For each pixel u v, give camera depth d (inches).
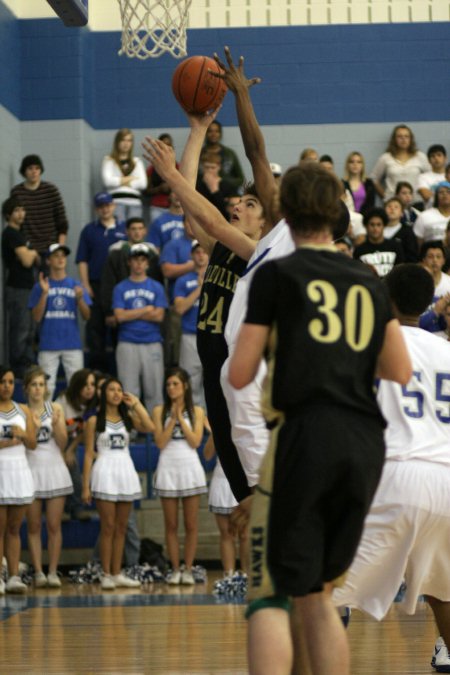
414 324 295.9
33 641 421.1
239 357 205.9
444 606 292.0
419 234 782.5
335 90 940.6
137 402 646.5
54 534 638.5
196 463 641.0
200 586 624.1
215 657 376.5
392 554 274.1
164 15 549.6
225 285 311.3
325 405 203.2
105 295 773.3
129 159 871.7
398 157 894.4
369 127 939.3
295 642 229.6
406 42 941.2
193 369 749.9
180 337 756.6
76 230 900.6
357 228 811.4
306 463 199.3
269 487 203.5
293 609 229.5
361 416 205.5
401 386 279.1
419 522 271.1
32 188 828.0
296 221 214.4
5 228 791.7
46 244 824.9
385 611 277.3
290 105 939.3
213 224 289.1
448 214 780.0
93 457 634.2
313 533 201.6
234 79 303.4
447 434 279.7
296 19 943.0
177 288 757.3
